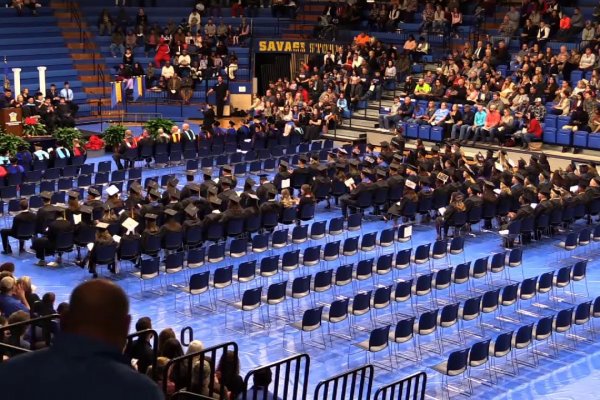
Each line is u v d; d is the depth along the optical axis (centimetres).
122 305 344
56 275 2514
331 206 3366
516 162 3969
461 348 2105
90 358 329
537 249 2922
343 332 2173
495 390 1894
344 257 2780
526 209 2828
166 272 2347
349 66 4816
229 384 1191
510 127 4044
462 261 2781
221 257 2456
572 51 4359
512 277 2644
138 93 4775
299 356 1066
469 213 2933
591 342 2191
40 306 1689
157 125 3981
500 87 4272
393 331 2167
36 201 2956
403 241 2644
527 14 4816
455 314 2041
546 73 4353
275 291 2156
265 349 2053
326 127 4478
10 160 3303
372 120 4594
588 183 3241
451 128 4166
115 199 2805
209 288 2438
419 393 1853
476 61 4500
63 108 4338
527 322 2289
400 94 4703
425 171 3366
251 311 2286
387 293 2148
